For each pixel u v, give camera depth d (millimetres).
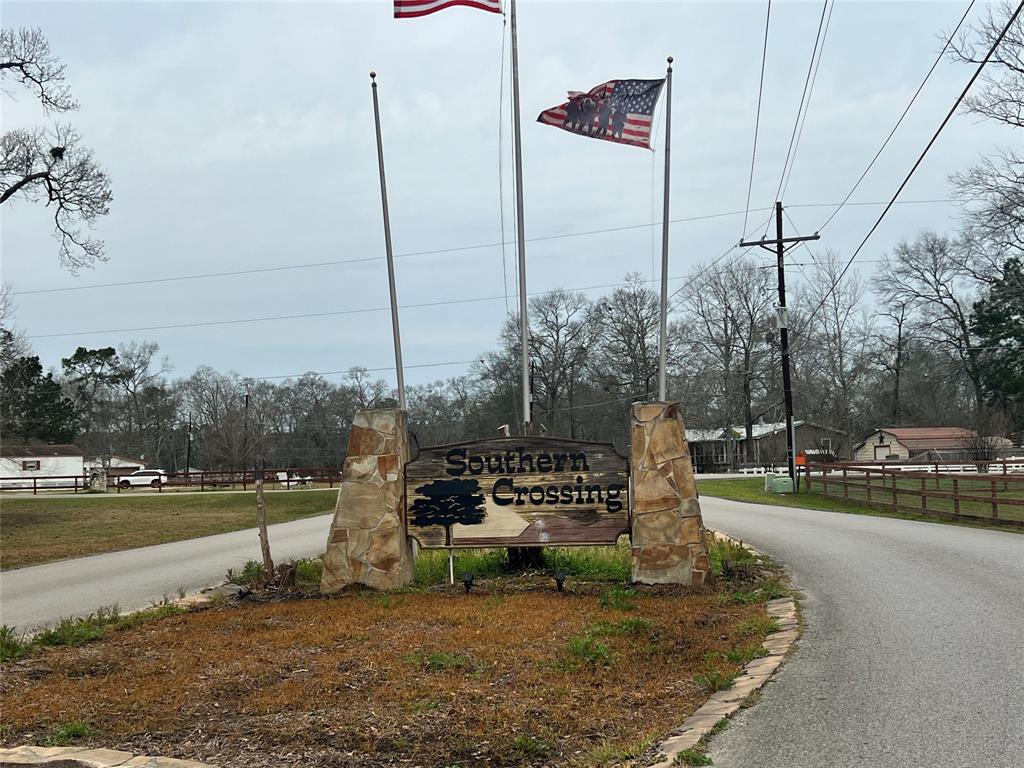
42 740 5652
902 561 12625
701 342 68562
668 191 13203
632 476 11312
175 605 10633
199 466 103938
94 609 11320
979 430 55250
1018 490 30641
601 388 71625
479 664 7180
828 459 62906
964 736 5215
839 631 8141
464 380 87125
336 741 5465
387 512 11633
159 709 6215
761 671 6887
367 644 8031
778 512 24766
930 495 21250
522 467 11695
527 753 5234
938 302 65188
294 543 20500
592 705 6133
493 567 12938
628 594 10414
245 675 7055
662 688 6562
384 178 14125
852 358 68375
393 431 11781
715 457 75312
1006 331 60906
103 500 41094
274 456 90188
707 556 11109
